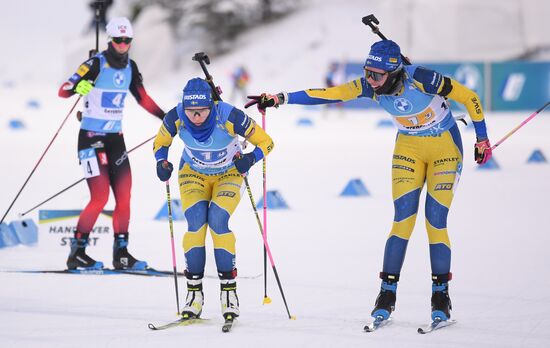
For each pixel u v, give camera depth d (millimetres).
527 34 111312
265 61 126062
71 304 19844
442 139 18359
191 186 18672
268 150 18484
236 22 135125
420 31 112938
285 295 20750
